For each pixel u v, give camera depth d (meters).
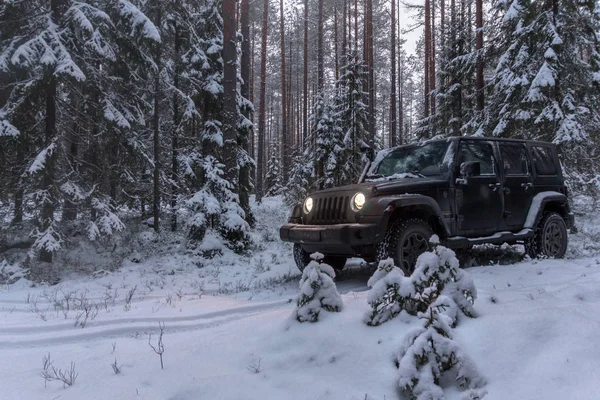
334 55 35.28
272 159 35.81
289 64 38.62
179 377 2.77
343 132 17.73
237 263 8.99
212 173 10.34
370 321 3.10
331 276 3.56
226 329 3.77
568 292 3.97
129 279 7.69
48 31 8.32
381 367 2.57
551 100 11.88
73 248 9.24
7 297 6.41
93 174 10.14
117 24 9.82
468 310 3.10
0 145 8.34
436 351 2.40
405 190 5.54
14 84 8.37
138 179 11.53
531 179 7.09
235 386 2.54
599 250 8.48
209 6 12.92
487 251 7.95
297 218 6.35
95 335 4.11
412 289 3.08
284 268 8.02
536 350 2.60
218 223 10.07
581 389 2.19
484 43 15.30
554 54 11.65
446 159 6.11
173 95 12.23
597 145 12.48
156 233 11.52
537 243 6.90
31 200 8.48
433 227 5.85
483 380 2.36
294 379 2.58
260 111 23.88
